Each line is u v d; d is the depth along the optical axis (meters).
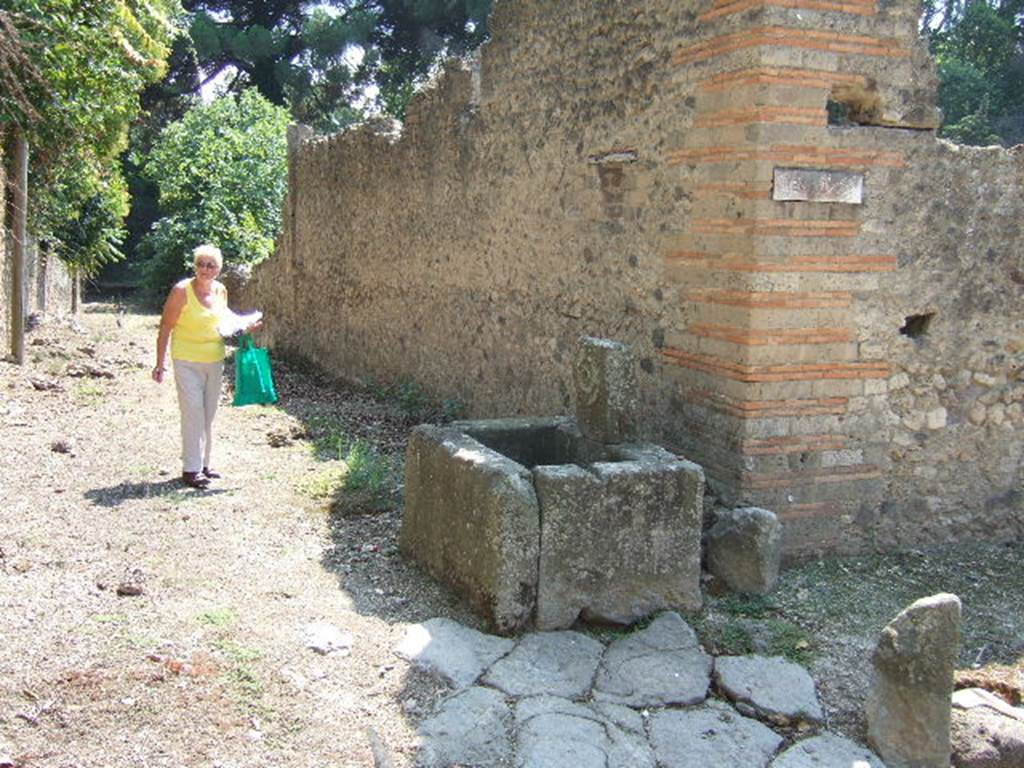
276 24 32.16
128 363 12.18
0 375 10.42
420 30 30.28
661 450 5.46
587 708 4.29
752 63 5.55
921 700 4.11
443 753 3.93
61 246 16.42
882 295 5.91
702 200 6.04
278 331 15.43
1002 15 22.31
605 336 7.21
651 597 5.09
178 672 4.26
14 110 10.83
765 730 4.24
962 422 6.28
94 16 11.88
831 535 5.96
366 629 4.85
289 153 14.68
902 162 5.84
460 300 9.62
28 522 6.02
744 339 5.67
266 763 3.77
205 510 6.49
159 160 22.31
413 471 5.71
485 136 8.94
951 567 6.00
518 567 4.83
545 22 7.86
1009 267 6.26
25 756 3.63
